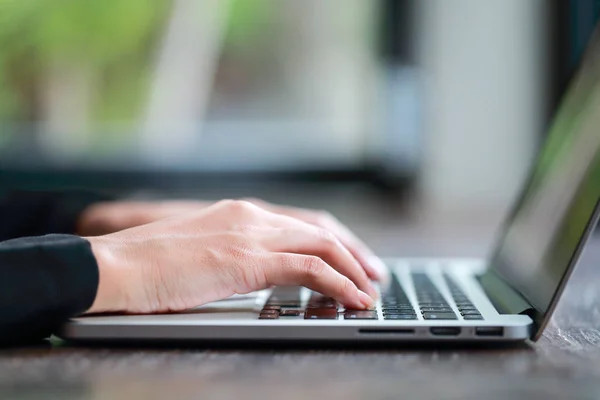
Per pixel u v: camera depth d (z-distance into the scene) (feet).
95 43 5.45
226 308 1.72
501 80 5.28
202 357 1.51
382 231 4.66
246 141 5.52
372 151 5.43
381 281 2.16
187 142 5.52
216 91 5.54
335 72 5.49
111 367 1.44
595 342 1.63
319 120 5.52
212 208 1.91
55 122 5.50
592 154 1.70
